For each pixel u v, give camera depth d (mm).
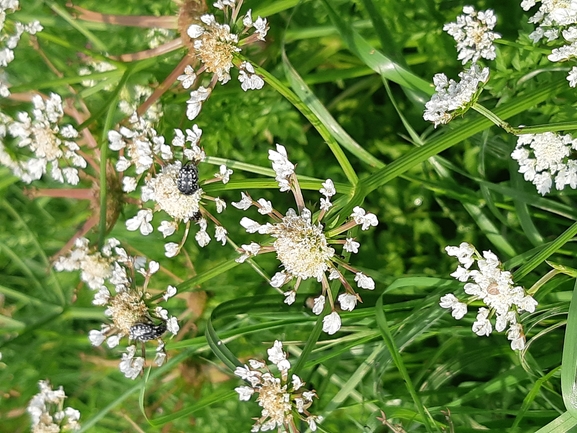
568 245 204
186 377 233
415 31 205
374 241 236
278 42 218
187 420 230
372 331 186
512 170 192
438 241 231
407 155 156
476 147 222
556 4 142
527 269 147
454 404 187
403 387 204
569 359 141
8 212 251
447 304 146
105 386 241
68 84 213
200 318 233
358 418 212
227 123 219
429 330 192
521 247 213
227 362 171
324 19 220
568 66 172
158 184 161
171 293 167
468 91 131
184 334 234
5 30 192
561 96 182
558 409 175
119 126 209
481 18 143
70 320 250
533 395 165
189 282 168
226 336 191
